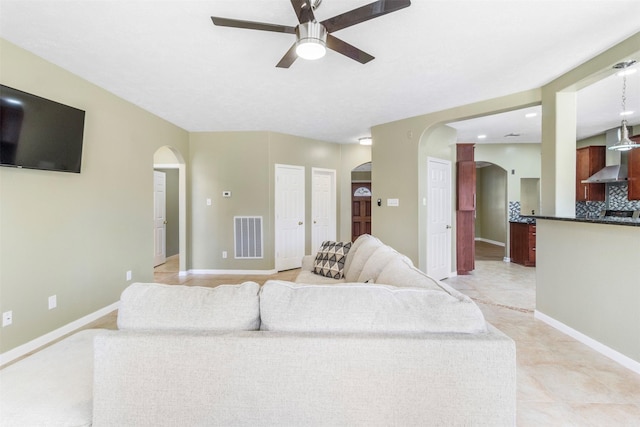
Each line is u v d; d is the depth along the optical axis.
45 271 2.70
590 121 4.98
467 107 3.92
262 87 3.36
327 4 2.00
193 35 2.33
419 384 1.08
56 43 2.43
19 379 1.29
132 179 3.84
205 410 1.11
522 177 6.70
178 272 5.54
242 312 1.19
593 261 2.55
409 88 3.39
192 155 5.39
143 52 2.58
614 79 3.29
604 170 5.48
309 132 5.48
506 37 2.38
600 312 2.49
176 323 1.17
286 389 1.10
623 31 2.30
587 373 2.19
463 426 1.08
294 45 2.09
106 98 3.39
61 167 2.76
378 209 4.90
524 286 4.59
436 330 1.13
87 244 3.15
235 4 1.98
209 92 3.49
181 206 5.30
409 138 4.51
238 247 5.39
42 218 2.67
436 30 2.28
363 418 1.10
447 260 5.11
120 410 1.12
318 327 1.15
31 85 2.56
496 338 1.09
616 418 1.74
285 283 1.28
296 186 5.80
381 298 1.20
